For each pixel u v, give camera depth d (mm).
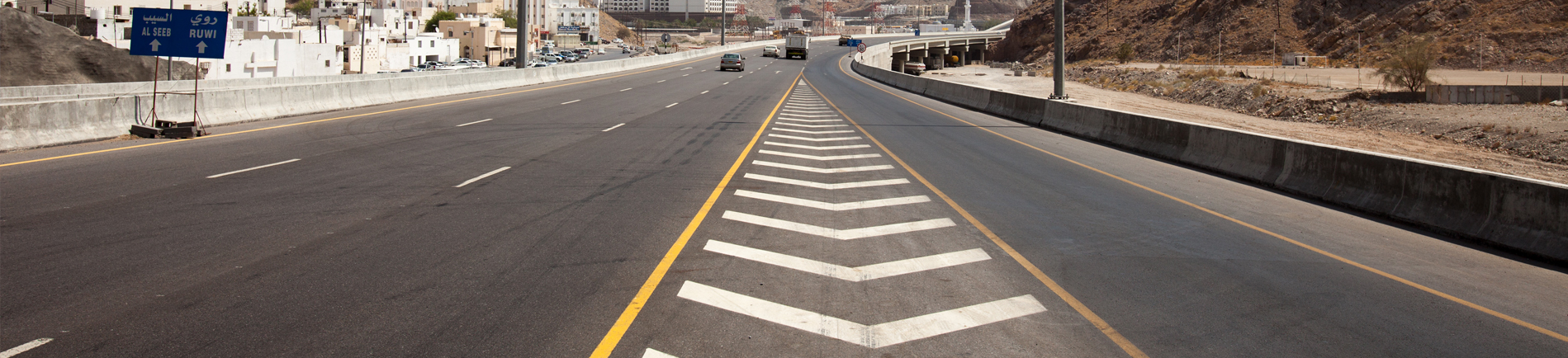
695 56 85625
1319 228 9609
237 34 72438
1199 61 78375
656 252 7359
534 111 23703
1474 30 57875
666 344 4996
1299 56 65875
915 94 41156
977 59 169000
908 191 11289
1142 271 7191
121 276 6117
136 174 10969
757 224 8719
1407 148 22016
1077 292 6414
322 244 7312
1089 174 13922
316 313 5375
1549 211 8219
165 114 16688
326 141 15555
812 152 15758
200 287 5887
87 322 5094
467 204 9516
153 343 4766
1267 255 8000
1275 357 5066
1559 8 54688
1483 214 8984
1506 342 5520
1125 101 40625
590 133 18125
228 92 18797
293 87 21500
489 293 5945
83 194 9406
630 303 5793
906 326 5473
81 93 31953
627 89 36750
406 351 4750
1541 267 7852
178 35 16109
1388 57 61219
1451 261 8031
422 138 16469
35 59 46625
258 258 6750
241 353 4660
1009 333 5379
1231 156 14320
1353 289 6793
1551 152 20234
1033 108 25203
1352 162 11211
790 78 52031
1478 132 23500
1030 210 10180
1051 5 124062
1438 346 5383
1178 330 5547
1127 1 106375
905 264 7168
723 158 14445
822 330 5344
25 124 13391
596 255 7180
